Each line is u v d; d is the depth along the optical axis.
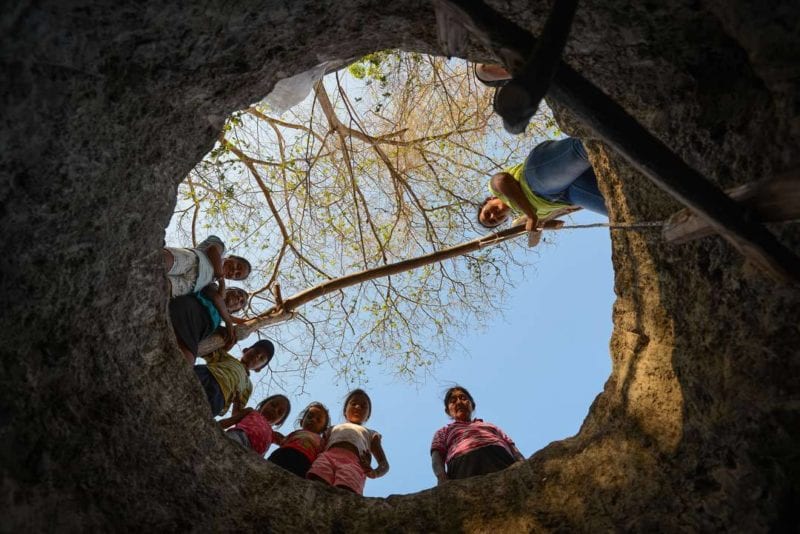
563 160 3.30
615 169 2.80
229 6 1.94
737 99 1.97
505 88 1.50
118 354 2.60
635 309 2.99
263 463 3.17
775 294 1.99
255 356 4.80
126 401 2.60
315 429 4.10
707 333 2.41
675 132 2.25
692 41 1.97
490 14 1.66
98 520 2.30
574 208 3.77
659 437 2.64
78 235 2.21
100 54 1.86
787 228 1.85
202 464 2.85
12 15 1.60
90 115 1.97
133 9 1.77
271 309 5.11
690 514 2.37
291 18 2.14
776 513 2.06
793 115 1.75
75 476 2.28
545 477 3.10
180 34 1.96
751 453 2.15
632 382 2.94
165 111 2.26
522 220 4.39
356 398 4.36
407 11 2.29
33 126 1.85
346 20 2.29
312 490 3.14
